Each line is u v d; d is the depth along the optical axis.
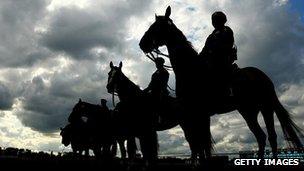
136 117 9.91
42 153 13.05
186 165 8.27
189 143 6.76
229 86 7.25
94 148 16.55
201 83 6.97
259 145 7.41
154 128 9.92
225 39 7.25
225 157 6.72
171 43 7.33
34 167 8.48
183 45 7.28
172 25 7.45
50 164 8.97
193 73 7.03
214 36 7.31
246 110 7.52
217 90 7.07
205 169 6.53
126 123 10.02
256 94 7.41
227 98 7.29
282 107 7.28
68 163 9.50
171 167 8.81
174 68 7.26
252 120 7.54
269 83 7.51
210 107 7.17
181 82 7.07
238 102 7.48
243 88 7.42
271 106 7.30
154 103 9.94
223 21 7.40
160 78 10.04
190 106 6.84
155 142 9.82
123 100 10.27
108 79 10.57
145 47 7.62
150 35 7.53
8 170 7.95
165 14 7.52
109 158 12.37
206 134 6.71
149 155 9.68
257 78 7.48
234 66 7.54
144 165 9.61
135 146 10.02
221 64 7.18
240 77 7.47
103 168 9.91
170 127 10.16
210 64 7.16
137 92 10.25
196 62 7.16
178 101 7.07
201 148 6.65
